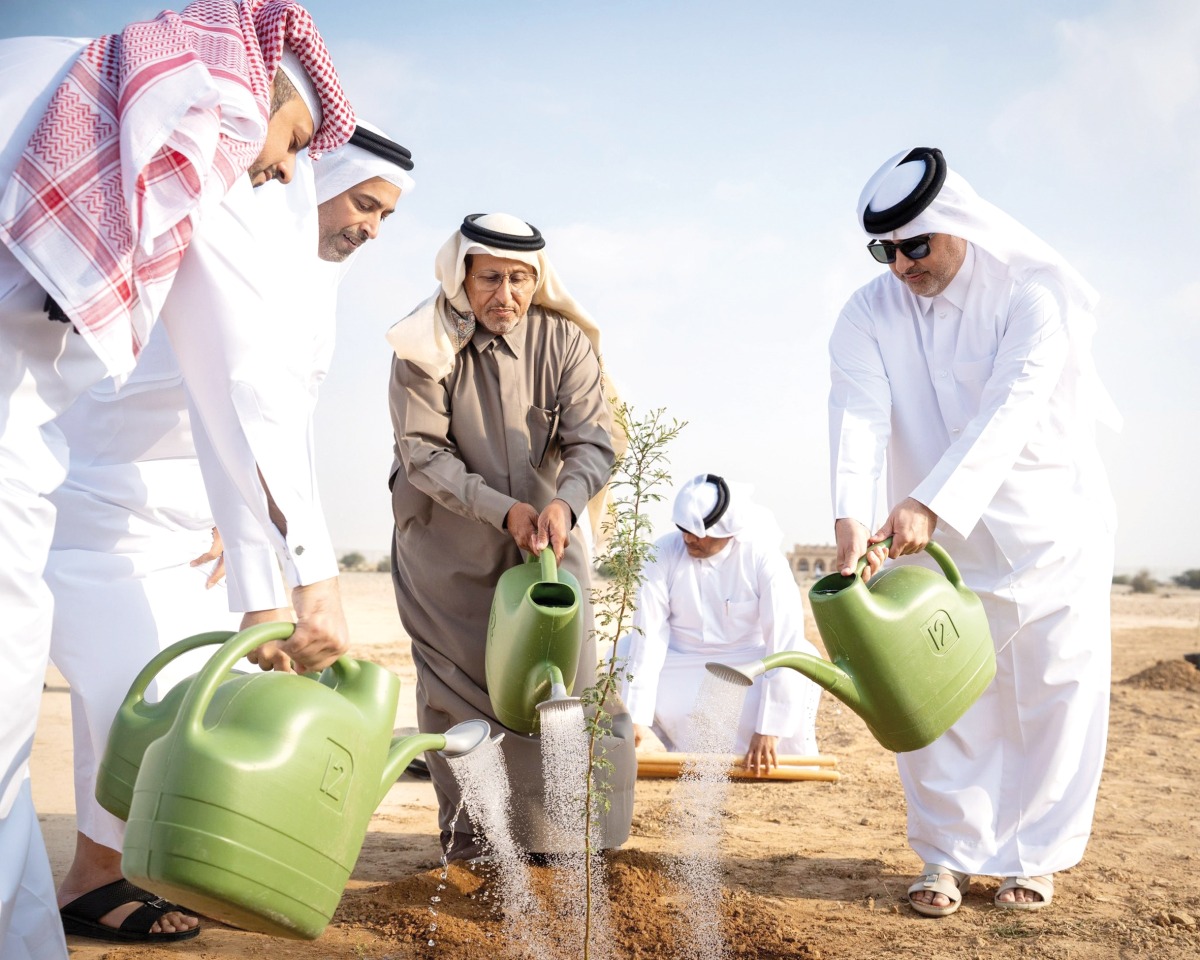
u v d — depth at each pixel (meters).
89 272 2.26
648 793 5.84
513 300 3.89
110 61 2.34
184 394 3.44
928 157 3.97
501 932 3.51
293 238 2.84
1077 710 4.00
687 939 3.49
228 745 2.18
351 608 18.75
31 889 2.58
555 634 3.32
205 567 3.69
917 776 4.08
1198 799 5.82
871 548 3.50
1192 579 36.41
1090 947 3.54
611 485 3.16
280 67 2.58
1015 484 4.04
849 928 3.73
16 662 2.41
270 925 2.24
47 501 2.50
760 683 6.36
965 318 4.07
